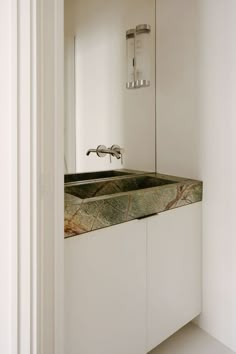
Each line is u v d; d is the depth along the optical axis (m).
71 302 1.03
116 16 1.79
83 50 1.64
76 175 1.66
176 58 1.79
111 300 1.18
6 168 0.86
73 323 1.04
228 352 1.54
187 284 1.59
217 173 1.58
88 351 1.11
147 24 1.87
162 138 1.94
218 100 1.54
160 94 1.94
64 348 1.01
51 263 0.86
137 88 1.91
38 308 0.83
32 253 0.82
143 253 1.31
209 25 1.56
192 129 1.71
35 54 0.76
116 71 1.82
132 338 1.29
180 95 1.78
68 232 1.00
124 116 1.87
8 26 0.81
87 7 1.65
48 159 0.82
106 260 1.14
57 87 0.82
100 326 1.14
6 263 0.90
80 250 1.04
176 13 1.77
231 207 1.52
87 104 1.68
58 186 0.85
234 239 1.52
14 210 0.84
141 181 1.86
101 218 1.11
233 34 1.45
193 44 1.67
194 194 1.60
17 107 0.80
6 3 0.81
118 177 1.80
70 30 1.58
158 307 1.42
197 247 1.65
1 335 0.95
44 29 0.78
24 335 0.85
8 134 0.84
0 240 0.92
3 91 0.85
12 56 0.80
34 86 0.77
